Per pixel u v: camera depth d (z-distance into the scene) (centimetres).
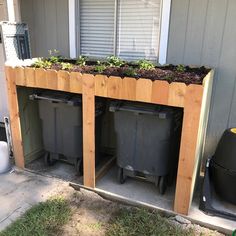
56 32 354
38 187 284
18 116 301
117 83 236
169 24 299
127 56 337
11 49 312
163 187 273
